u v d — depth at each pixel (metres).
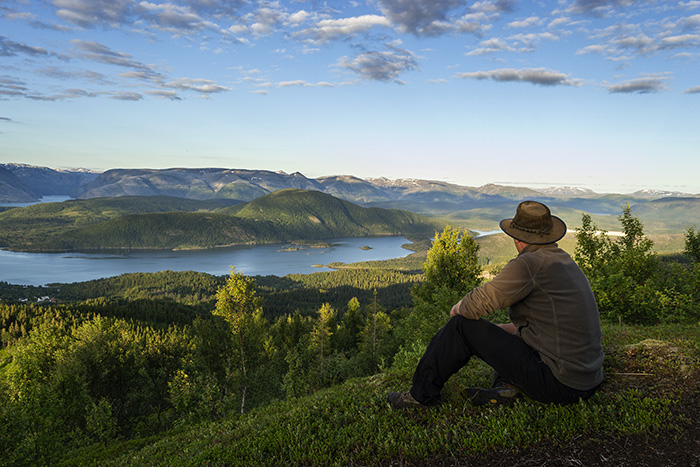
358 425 4.29
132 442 19.59
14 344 91.00
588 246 16.20
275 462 4.07
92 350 35.25
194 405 27.00
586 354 3.07
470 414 3.96
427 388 4.04
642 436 3.27
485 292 3.22
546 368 3.19
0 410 20.69
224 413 27.53
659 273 14.32
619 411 3.61
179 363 36.66
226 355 33.53
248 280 34.47
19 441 20.91
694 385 3.97
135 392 36.72
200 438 7.55
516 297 3.13
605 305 12.55
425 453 3.51
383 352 38.94
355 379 8.86
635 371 4.51
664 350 4.97
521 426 3.52
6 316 113.94
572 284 3.04
